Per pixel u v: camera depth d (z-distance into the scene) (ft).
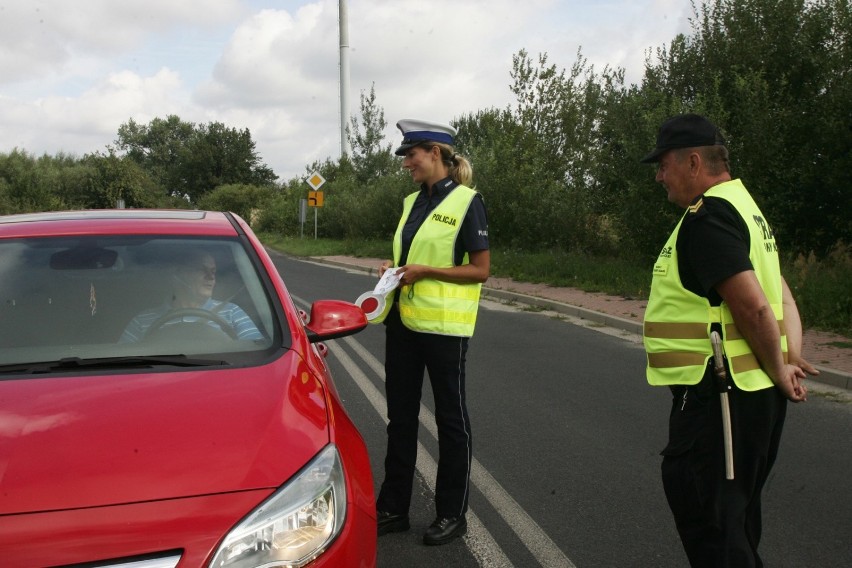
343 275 65.10
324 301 12.30
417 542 13.39
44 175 201.26
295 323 11.05
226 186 216.54
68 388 9.04
